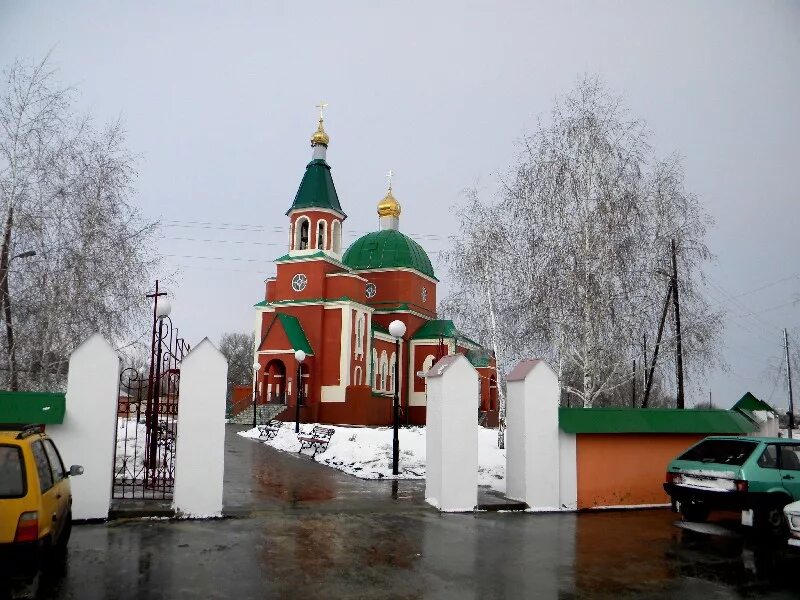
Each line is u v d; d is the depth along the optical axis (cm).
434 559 858
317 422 4331
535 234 2025
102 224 1953
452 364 1256
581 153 2005
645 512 1292
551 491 1287
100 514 1030
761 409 1667
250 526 1029
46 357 1856
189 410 1103
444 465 1223
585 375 1898
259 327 4666
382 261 5228
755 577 807
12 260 1833
